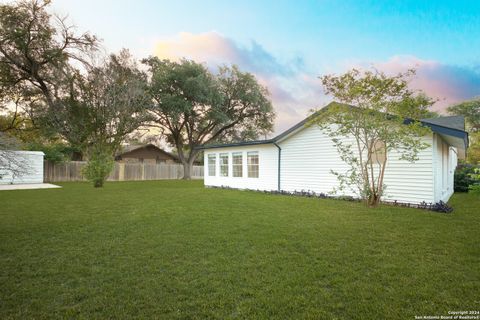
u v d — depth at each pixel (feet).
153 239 13.99
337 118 25.29
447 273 9.67
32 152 55.62
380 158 28.60
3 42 49.93
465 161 57.36
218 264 10.60
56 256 11.52
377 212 21.83
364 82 22.86
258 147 43.27
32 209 23.00
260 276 9.47
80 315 7.10
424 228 16.33
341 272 9.78
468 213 21.71
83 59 51.75
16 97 57.57
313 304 7.62
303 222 17.94
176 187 49.34
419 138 24.07
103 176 47.62
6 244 13.16
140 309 7.40
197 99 71.56
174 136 81.20
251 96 79.41
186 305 7.60
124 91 50.06
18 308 7.43
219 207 24.11
